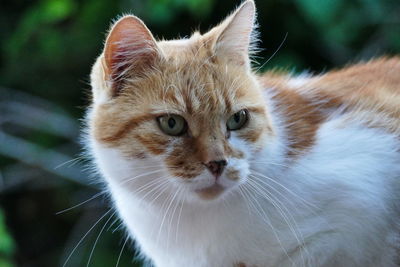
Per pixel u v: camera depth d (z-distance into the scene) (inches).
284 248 41.9
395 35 56.3
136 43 41.7
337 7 55.4
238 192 41.6
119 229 53.1
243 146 41.4
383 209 42.2
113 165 41.6
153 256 43.5
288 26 57.0
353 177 42.0
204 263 42.5
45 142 58.1
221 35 42.0
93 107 42.4
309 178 41.9
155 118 41.1
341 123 43.0
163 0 55.6
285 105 43.1
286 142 42.3
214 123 41.1
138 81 41.7
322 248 42.0
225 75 41.7
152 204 41.8
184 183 40.9
